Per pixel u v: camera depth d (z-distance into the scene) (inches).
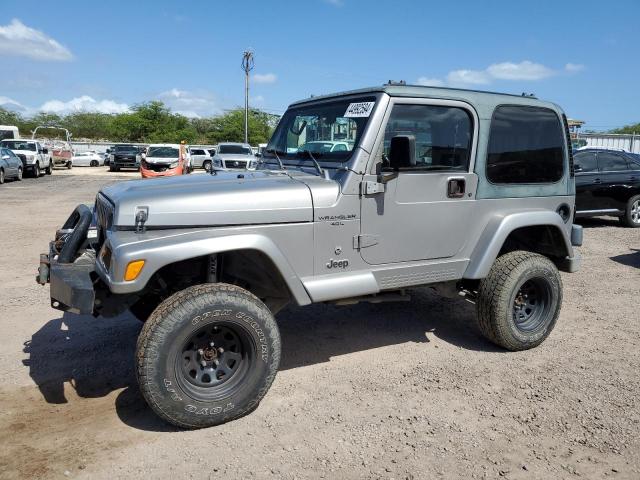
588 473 123.5
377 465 126.0
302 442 135.0
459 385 165.9
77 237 149.2
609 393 161.5
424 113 166.7
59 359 183.2
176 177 169.6
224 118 2765.7
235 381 141.8
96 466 124.5
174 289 158.1
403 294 179.6
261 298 166.7
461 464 126.6
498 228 178.9
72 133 3078.2
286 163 184.5
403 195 163.9
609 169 469.1
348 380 169.6
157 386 130.5
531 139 189.2
